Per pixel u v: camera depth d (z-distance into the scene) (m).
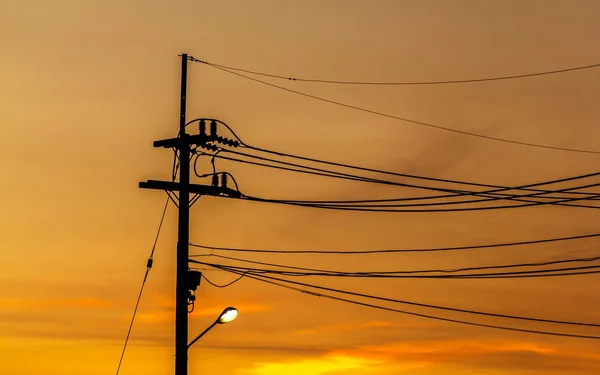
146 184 35.09
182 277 35.00
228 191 37.03
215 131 36.47
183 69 37.69
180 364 34.22
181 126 36.84
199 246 37.56
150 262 37.06
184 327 34.53
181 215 35.62
